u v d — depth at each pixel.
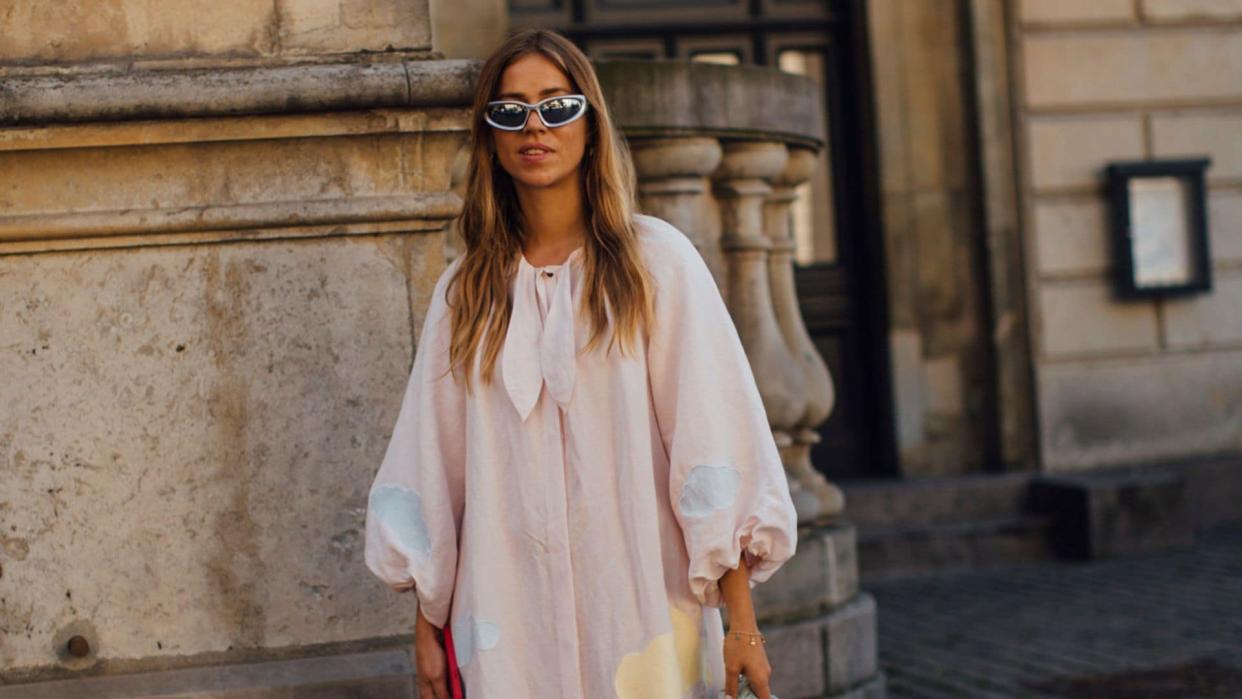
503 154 2.17
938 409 8.53
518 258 2.20
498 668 2.12
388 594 2.96
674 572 2.15
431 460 2.21
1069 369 8.56
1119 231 8.55
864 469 8.70
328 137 2.89
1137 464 8.64
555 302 2.15
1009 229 8.50
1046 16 8.55
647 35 8.55
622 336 2.10
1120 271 8.58
